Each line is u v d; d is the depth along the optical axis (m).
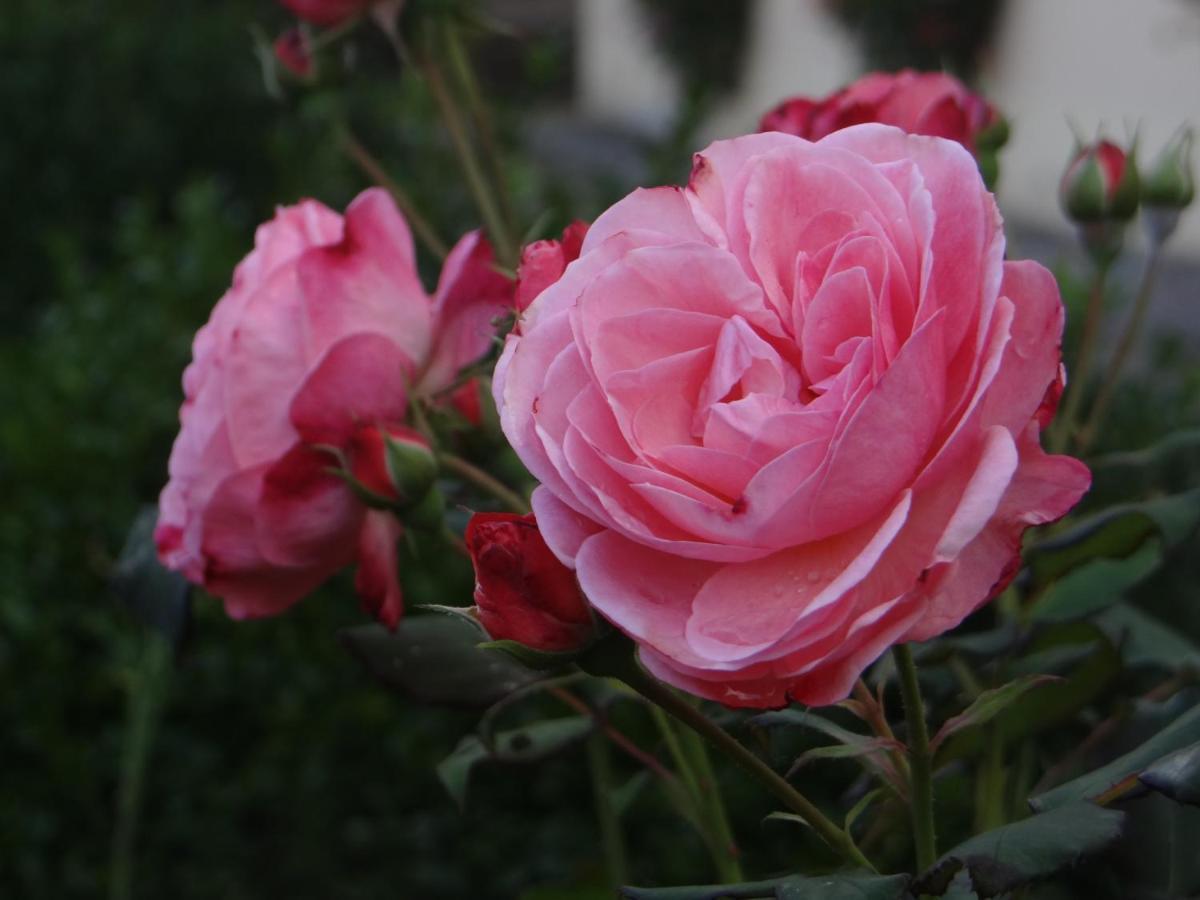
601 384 0.31
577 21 6.39
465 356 0.46
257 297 0.44
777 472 0.30
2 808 1.08
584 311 0.32
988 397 0.31
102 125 2.29
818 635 0.30
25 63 2.26
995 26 4.17
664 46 5.36
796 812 0.35
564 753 0.50
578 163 4.21
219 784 1.12
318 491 0.44
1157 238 0.54
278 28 2.49
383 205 0.45
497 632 0.34
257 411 0.44
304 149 1.64
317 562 0.46
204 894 1.08
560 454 0.31
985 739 0.45
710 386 0.32
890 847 0.47
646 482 0.31
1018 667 0.45
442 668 0.47
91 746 1.10
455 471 0.45
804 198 0.33
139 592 0.52
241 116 2.36
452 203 1.49
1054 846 0.32
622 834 1.01
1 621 1.11
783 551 0.31
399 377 0.45
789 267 0.33
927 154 0.32
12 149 2.24
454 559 1.01
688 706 0.35
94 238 2.30
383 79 2.00
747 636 0.30
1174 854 0.38
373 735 1.12
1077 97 3.97
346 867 1.11
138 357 1.25
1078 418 0.87
